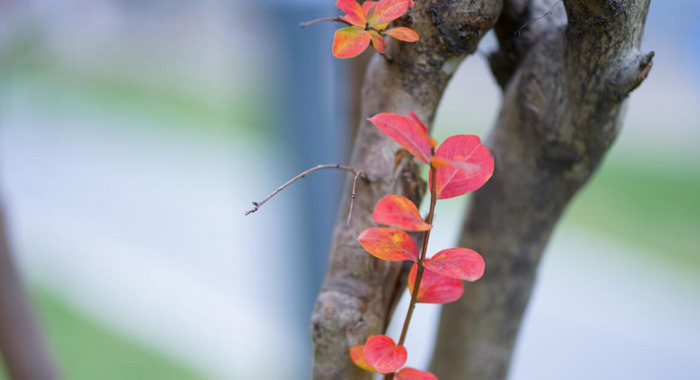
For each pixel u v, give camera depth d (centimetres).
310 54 211
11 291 161
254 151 838
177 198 720
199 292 531
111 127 955
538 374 428
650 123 891
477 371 118
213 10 679
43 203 709
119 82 1162
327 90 215
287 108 225
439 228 593
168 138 918
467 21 95
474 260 91
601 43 97
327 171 225
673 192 694
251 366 413
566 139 105
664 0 880
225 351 444
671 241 596
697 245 584
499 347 118
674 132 857
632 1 94
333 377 99
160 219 673
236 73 1098
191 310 504
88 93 1091
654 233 612
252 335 459
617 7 94
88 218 679
